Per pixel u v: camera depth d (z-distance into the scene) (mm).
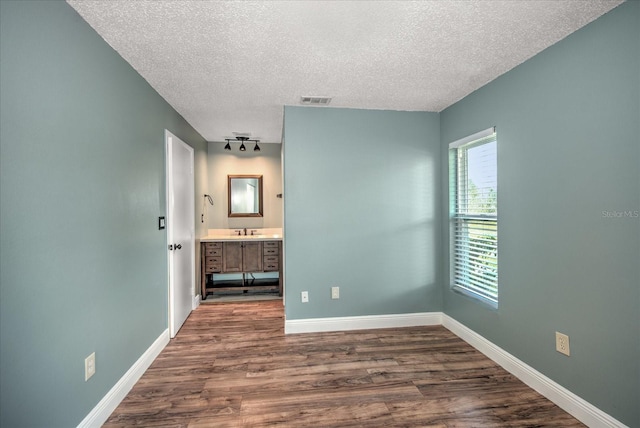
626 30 1607
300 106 3232
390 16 1733
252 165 5172
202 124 3924
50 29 1463
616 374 1669
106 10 1647
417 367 2508
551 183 2055
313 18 1744
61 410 1521
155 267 2738
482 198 2883
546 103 2088
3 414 1216
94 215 1808
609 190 1695
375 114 3355
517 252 2354
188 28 1826
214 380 2328
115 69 2064
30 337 1340
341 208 3299
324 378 2350
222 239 4609
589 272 1808
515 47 2078
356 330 3314
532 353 2217
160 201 2883
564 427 1802
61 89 1535
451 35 1933
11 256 1249
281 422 1856
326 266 3283
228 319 3727
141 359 2416
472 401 2057
